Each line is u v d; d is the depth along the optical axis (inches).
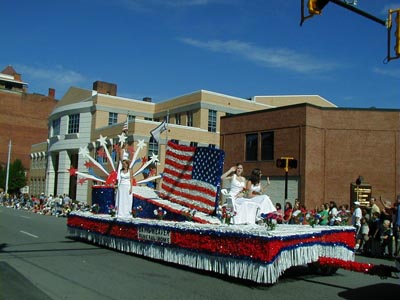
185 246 367.9
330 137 1052.5
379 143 1033.5
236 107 1809.8
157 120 1968.5
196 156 485.1
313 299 288.5
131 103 1950.1
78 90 2108.8
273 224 327.0
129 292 292.8
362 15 379.2
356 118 1045.8
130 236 449.4
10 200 2074.3
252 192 414.0
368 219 584.1
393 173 1021.2
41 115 3164.4
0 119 3009.4
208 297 283.1
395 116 1034.7
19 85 3127.5
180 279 338.6
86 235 543.8
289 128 1070.4
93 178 615.5
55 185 2206.0
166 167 526.6
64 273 352.5
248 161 1167.0
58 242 557.0
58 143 2054.6
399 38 381.4
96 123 1872.5
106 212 577.0
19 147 3068.4
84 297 276.8
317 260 342.6
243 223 393.1
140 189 551.8
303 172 1024.9
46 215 1364.4
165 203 485.4
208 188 460.4
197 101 1740.9
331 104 2081.7
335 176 1041.5
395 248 543.8
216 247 336.2
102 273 355.9
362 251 604.7
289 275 378.6
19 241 564.4
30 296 276.7
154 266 392.8
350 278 373.1
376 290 323.0
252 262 305.0
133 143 1501.0
